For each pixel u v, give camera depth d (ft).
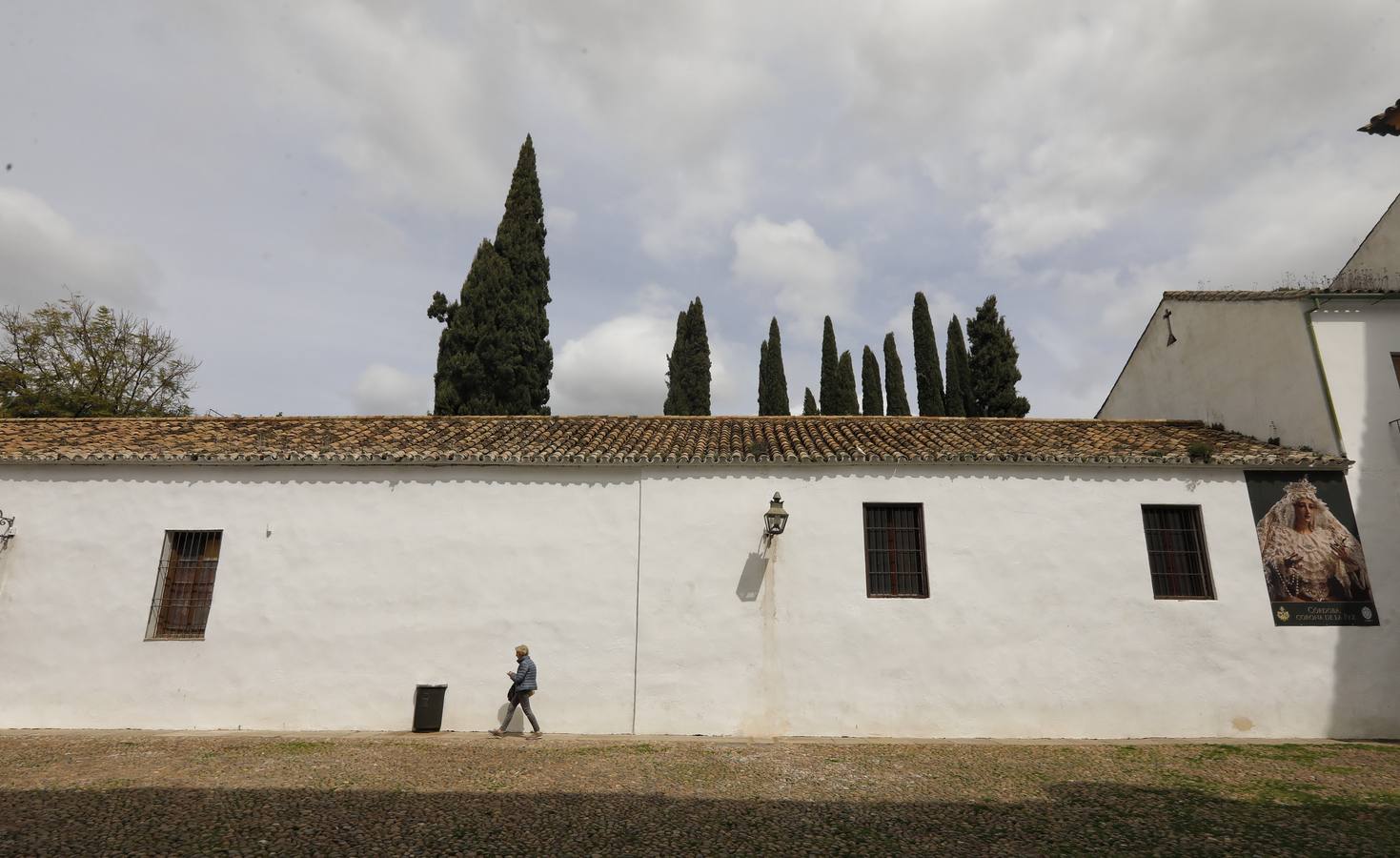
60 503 34.47
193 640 33.32
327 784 23.81
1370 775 26.07
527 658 32.14
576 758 27.89
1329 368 36.19
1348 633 33.22
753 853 18.24
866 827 20.31
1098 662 33.14
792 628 33.53
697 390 110.42
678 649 33.40
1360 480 34.78
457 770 25.81
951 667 33.09
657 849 18.38
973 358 94.12
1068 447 37.24
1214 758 28.53
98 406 84.02
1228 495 34.94
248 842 18.38
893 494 35.06
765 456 35.47
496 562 34.40
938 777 25.71
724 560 34.35
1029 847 18.99
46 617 33.17
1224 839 19.62
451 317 68.08
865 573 34.27
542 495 35.24
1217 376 43.09
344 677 33.12
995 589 33.88
